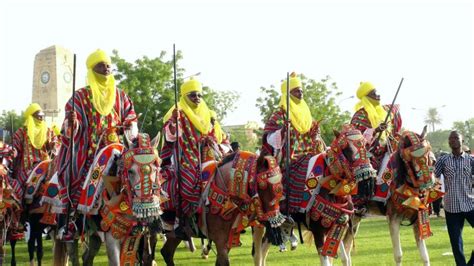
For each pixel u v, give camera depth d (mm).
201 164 8531
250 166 7879
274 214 7738
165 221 8602
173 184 8500
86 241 7590
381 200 9609
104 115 7977
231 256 13195
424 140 9188
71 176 7707
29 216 10398
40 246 10891
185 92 9008
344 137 8375
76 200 7641
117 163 7148
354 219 10055
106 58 8172
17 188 10391
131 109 8438
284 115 9570
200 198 8273
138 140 6918
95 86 8039
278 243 7938
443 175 9422
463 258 9297
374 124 10438
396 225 9594
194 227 8336
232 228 8047
